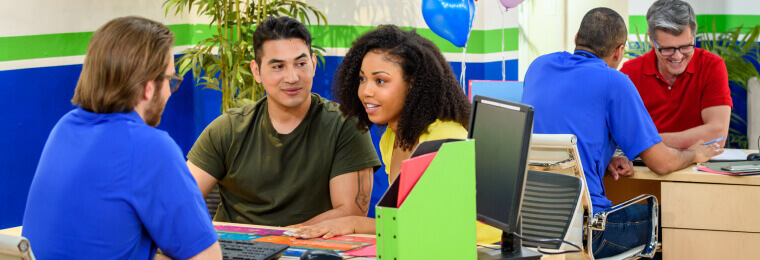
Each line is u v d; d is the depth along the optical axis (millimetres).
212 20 4375
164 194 1427
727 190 2768
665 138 3248
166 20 4414
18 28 3637
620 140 2764
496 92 3732
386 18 4711
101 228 1420
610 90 2727
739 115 5043
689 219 2826
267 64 2330
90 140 1440
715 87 3387
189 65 4227
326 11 4629
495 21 4973
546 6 4977
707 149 2896
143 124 1473
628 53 4836
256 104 2480
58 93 3863
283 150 2389
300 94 2346
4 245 1305
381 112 1938
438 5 4098
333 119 2418
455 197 1450
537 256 1636
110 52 1438
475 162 1650
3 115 3604
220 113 4605
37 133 3775
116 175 1420
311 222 2287
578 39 2943
